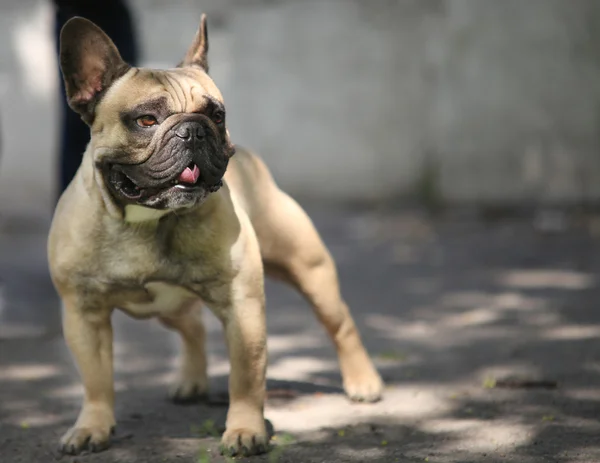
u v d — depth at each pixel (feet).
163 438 14.92
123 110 13.04
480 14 44.42
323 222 43.19
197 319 17.03
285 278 16.53
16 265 33.99
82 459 13.98
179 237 13.71
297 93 46.32
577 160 43.62
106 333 14.64
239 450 13.76
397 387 17.80
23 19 45.85
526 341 21.26
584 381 17.71
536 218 42.63
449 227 41.42
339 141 46.19
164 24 45.93
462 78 44.78
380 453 13.87
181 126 12.71
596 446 13.93
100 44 13.28
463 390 17.39
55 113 45.70
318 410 16.33
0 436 15.33
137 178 13.02
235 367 14.17
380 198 46.01
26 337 22.94
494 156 44.45
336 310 16.62
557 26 43.57
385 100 45.83
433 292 27.91
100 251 13.84
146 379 19.03
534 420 15.33
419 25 45.47
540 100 43.91
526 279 29.55
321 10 46.06
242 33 46.37
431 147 45.47
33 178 45.96
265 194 15.96
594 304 25.25
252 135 46.55
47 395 17.87
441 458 13.57
